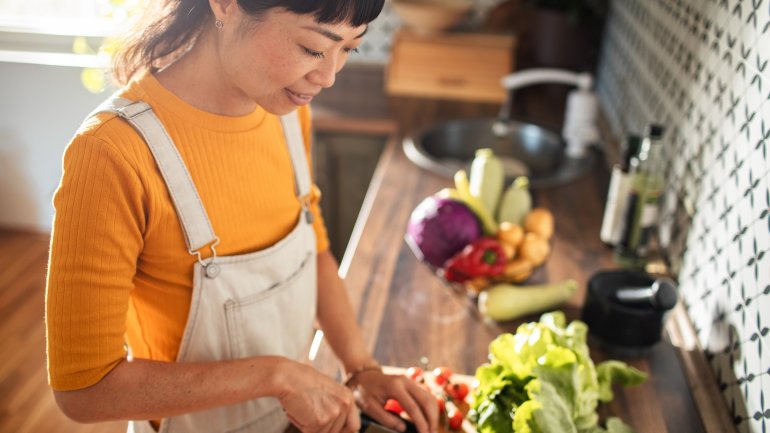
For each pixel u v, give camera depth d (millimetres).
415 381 1060
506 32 2512
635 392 1076
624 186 1430
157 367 822
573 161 1937
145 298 891
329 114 2229
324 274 1143
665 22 1572
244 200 910
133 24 830
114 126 766
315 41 724
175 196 815
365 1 714
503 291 1242
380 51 2730
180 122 832
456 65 2430
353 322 1125
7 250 3189
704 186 1223
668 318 1243
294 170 1007
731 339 1039
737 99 1097
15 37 3043
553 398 898
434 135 2141
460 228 1351
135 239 778
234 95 850
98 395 774
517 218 1459
